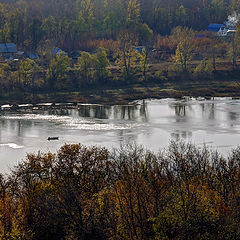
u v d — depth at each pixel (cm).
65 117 19725
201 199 6338
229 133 15838
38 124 18025
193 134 15738
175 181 7356
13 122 18462
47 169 8425
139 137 15350
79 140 14988
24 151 13562
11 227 6575
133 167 7812
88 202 6994
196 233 5922
